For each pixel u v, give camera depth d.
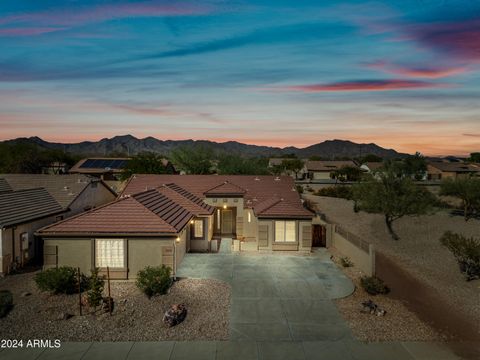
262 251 20.61
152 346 9.84
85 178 27.95
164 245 15.48
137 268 15.44
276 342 10.20
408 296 14.64
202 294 13.66
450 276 17.64
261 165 45.69
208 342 10.11
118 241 15.46
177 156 45.09
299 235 20.62
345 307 12.85
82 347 9.74
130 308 12.28
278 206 21.22
